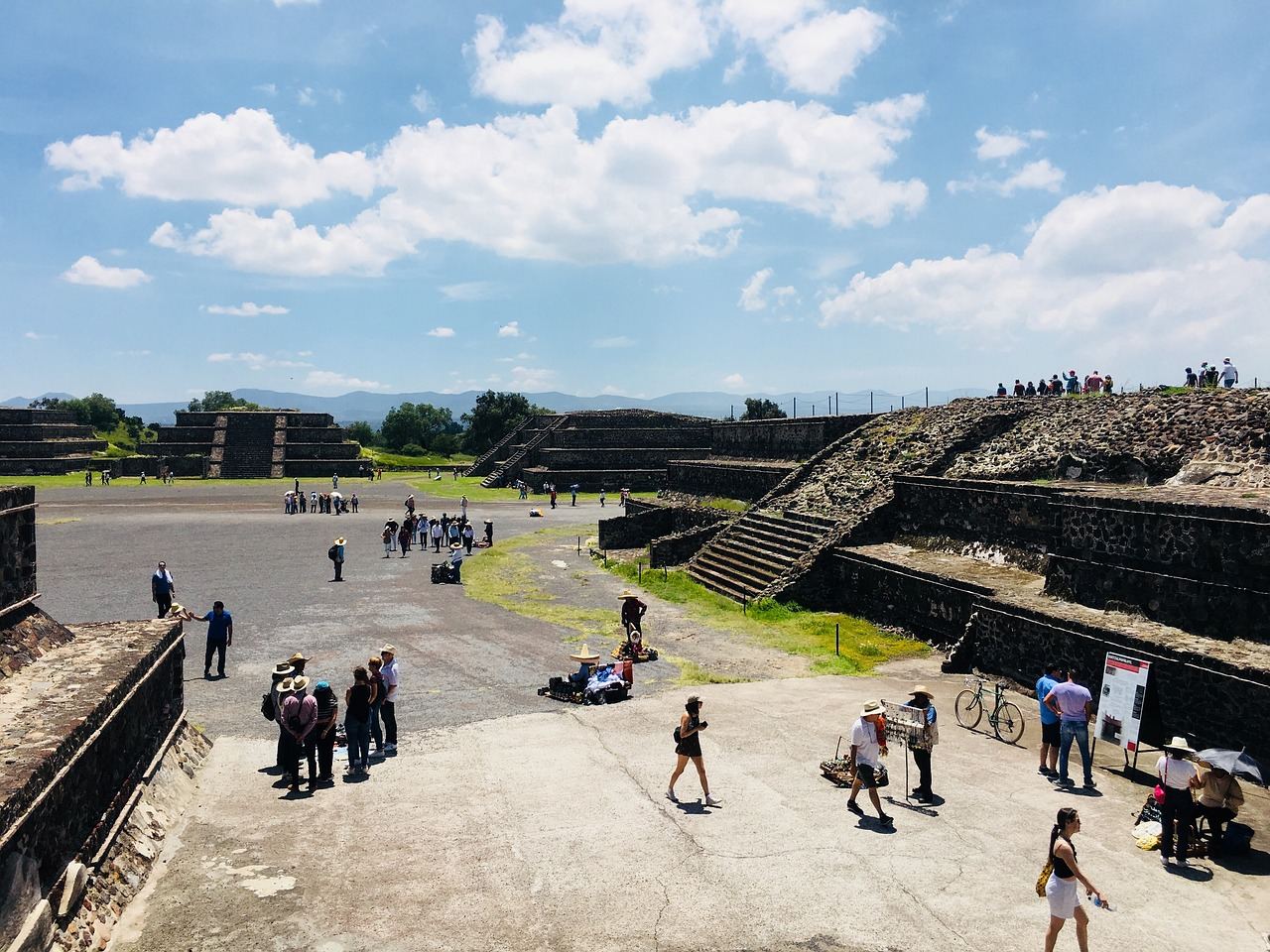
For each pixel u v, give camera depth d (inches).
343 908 371.6
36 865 301.3
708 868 413.1
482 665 823.1
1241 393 901.2
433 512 2317.9
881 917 368.5
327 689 527.5
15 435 3698.3
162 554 1499.8
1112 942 351.3
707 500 1835.6
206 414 3996.1
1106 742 578.6
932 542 1064.8
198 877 398.0
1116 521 731.4
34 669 438.9
